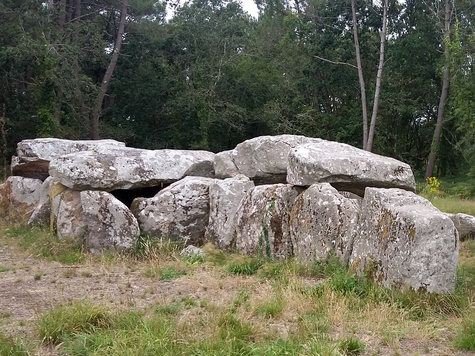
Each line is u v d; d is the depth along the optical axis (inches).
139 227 333.1
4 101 898.7
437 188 765.3
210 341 165.9
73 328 176.2
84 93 951.6
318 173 287.1
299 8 1326.3
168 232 329.4
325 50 1086.4
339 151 310.3
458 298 207.2
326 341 168.7
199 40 1125.7
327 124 1126.4
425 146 1207.6
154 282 249.6
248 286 239.8
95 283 248.5
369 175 292.5
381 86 1090.7
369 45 1128.2
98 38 986.7
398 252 214.4
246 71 1143.6
